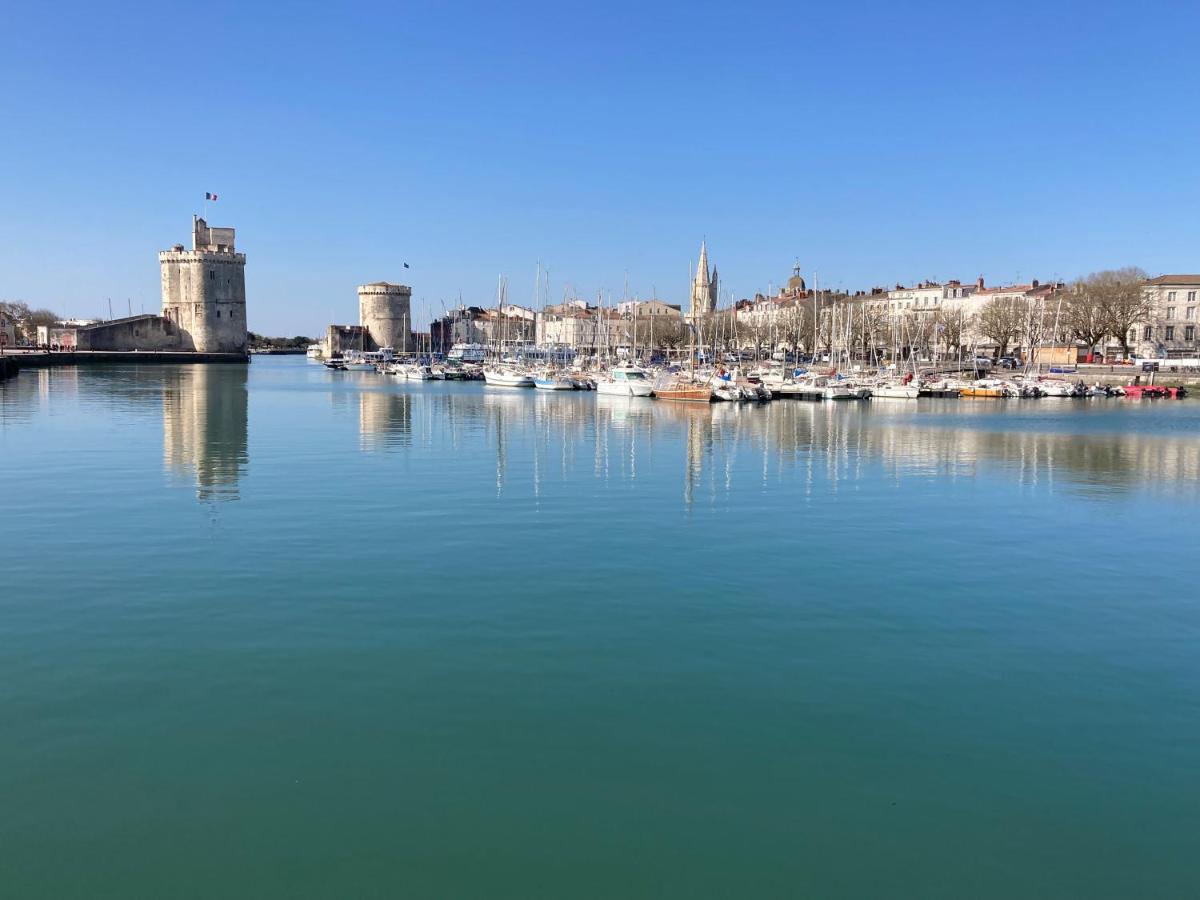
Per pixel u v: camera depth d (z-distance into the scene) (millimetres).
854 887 10039
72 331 181000
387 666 15672
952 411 80062
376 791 11727
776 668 15859
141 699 14234
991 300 166000
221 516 27453
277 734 13164
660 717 13883
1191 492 34531
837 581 21328
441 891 9898
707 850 10641
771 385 91750
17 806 11250
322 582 20500
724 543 24922
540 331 195250
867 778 12211
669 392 84875
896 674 15672
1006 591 20719
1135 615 19094
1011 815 11391
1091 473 39656
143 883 9906
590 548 24078
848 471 39156
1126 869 10375
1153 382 109688
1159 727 13773
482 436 51750
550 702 14359
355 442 47938
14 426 54438
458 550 23625
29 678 14969
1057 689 15148
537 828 11000
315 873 10141
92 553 22828
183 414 64562
